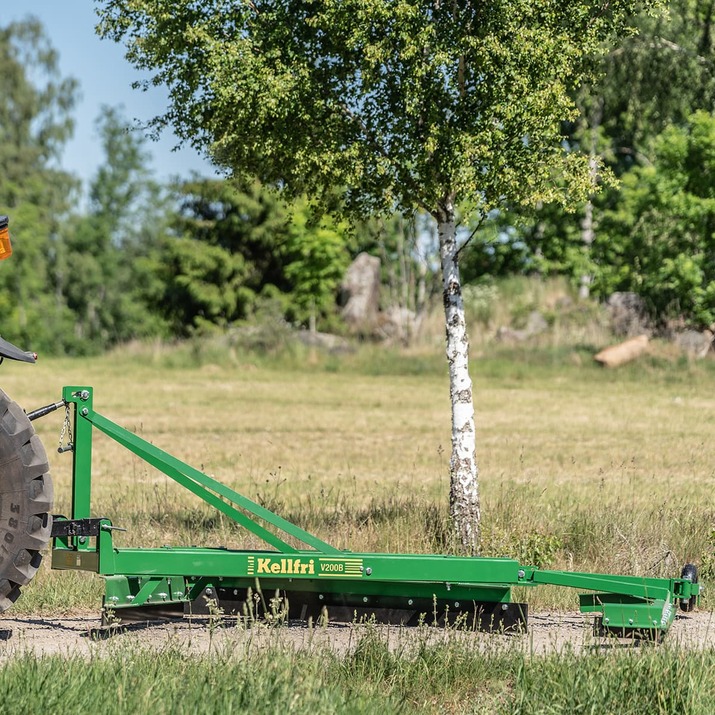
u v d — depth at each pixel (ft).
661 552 80.38
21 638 60.95
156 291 420.36
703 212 284.41
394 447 167.73
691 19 249.55
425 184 83.76
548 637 62.85
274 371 312.09
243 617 63.98
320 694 46.06
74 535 60.59
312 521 92.58
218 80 80.12
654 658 50.85
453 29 79.87
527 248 367.04
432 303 354.13
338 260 358.43
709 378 277.44
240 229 385.91
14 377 288.30
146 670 49.16
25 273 495.41
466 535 84.58
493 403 232.94
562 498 108.68
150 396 246.68
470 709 48.70
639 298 325.01
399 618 63.57
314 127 83.66
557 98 80.53
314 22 80.28
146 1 82.74
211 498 63.62
